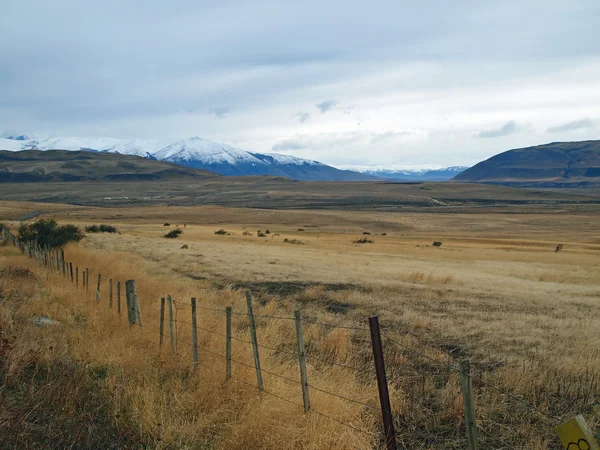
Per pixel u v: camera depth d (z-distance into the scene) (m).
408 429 6.78
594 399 7.97
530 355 10.52
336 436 5.84
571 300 20.62
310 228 145.38
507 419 7.25
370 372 8.95
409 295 19.98
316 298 18.33
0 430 5.54
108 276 19.73
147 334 10.44
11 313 10.80
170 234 73.69
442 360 9.87
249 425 6.07
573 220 188.25
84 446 5.57
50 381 7.12
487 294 21.44
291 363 9.15
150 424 6.11
